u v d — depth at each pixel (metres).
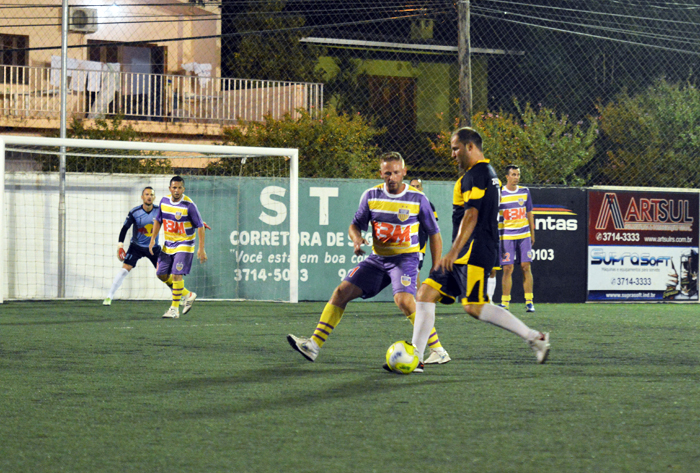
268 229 29.77
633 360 14.54
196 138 45.34
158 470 7.20
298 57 51.38
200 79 49.38
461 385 11.63
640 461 7.53
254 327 20.00
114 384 11.60
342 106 55.28
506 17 54.19
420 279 29.70
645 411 9.82
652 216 30.62
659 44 50.38
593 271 30.08
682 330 20.14
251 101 45.81
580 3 52.56
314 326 20.36
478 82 56.19
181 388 11.30
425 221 13.31
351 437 8.44
